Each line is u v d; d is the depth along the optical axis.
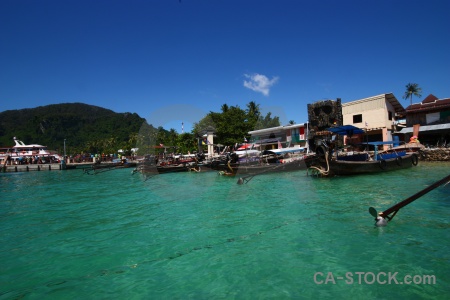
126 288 4.12
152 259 5.14
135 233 6.70
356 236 5.90
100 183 18.86
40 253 5.62
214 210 8.54
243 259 4.95
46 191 15.73
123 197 11.93
